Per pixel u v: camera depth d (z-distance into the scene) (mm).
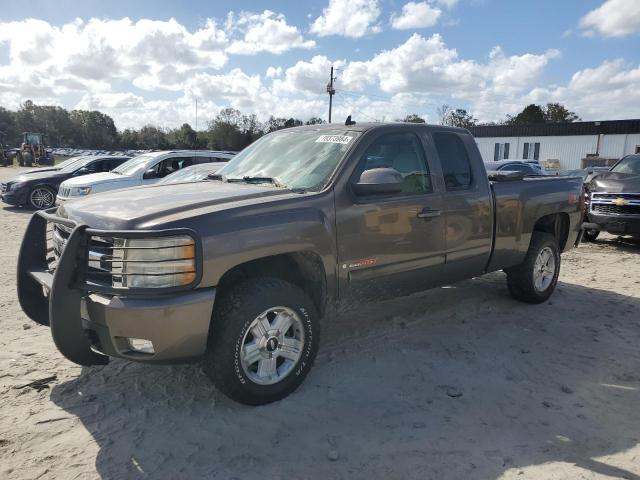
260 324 3604
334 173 4059
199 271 3240
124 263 3188
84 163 15984
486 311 5840
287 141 4781
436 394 3898
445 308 5910
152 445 3213
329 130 4621
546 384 4098
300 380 3859
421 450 3180
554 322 5520
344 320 5480
